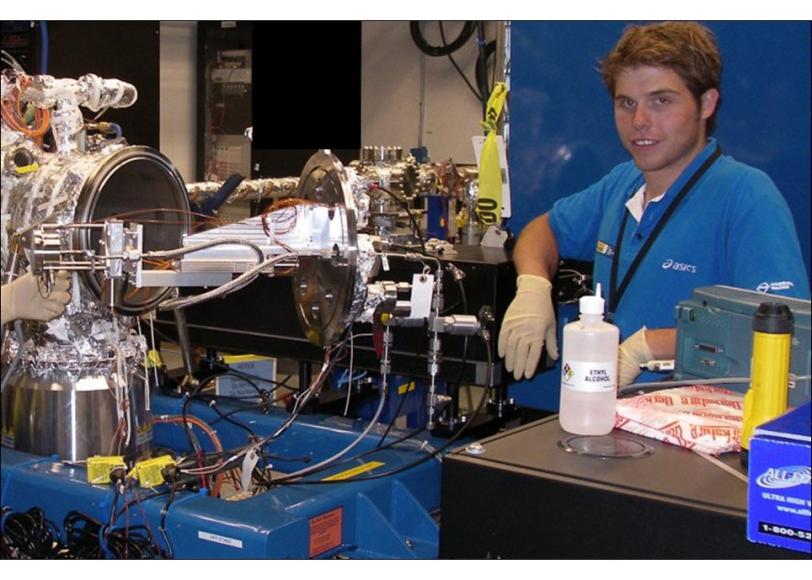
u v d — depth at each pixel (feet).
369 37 14.58
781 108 7.94
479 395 10.97
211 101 14.12
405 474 6.78
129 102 6.70
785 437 3.75
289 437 7.91
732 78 8.09
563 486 4.13
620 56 7.68
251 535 5.58
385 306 6.23
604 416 4.77
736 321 5.16
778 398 4.26
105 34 9.59
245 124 13.87
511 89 9.57
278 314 8.54
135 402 6.84
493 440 4.69
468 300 7.91
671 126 7.46
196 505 5.93
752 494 3.76
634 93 7.54
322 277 6.11
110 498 6.12
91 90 6.46
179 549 5.83
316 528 5.98
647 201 8.07
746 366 5.16
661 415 4.75
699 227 7.61
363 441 7.56
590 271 9.13
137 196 6.23
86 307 6.49
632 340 7.07
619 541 4.01
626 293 8.03
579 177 9.32
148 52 9.89
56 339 6.60
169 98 14.03
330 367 7.31
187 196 6.38
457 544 4.43
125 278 5.63
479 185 9.58
